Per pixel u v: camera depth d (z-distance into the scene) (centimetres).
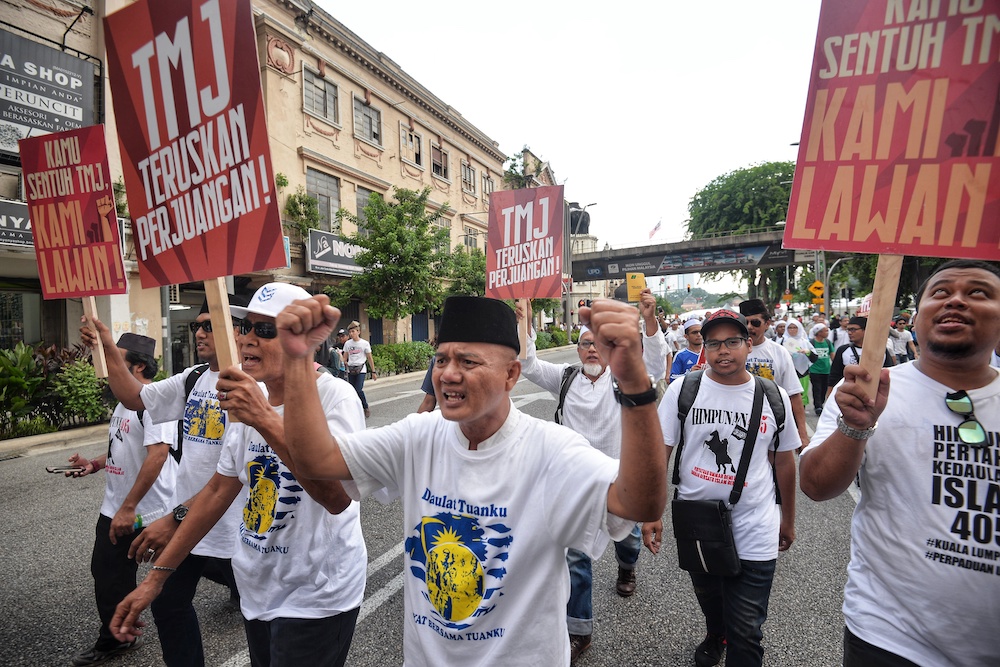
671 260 3662
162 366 1058
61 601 354
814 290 1908
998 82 148
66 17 1070
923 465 167
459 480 150
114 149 1135
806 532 464
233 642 305
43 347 991
